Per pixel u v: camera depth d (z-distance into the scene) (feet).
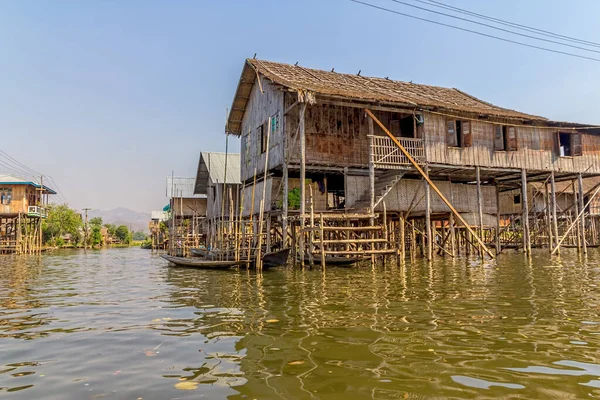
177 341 20.58
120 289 41.50
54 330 23.49
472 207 74.08
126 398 13.78
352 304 29.27
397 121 72.33
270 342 19.89
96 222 234.58
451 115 67.05
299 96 56.80
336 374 15.51
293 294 34.35
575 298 30.96
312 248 53.42
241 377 15.42
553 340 19.72
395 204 68.08
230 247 65.92
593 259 66.85
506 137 74.23
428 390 13.96
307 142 66.23
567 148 85.20
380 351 18.16
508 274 46.78
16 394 14.26
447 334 20.89
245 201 82.84
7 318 27.02
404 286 37.96
